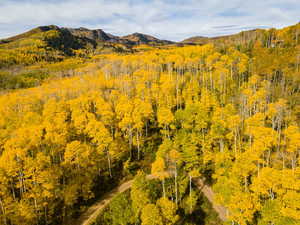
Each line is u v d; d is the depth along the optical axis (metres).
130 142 53.62
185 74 94.12
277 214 28.52
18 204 31.34
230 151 46.81
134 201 35.88
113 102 71.06
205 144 48.78
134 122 54.28
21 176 33.38
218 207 39.97
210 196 42.69
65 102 65.88
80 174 42.19
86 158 42.38
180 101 71.12
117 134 55.75
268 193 31.55
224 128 48.97
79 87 81.69
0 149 47.06
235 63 93.19
